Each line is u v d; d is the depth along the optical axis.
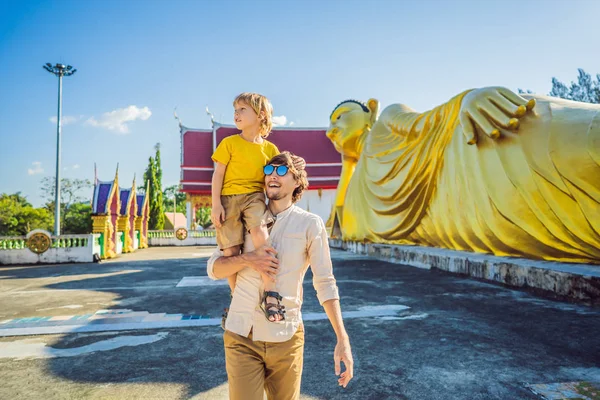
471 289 8.09
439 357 4.22
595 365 3.95
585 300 6.50
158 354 4.42
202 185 32.78
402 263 12.78
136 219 27.42
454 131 11.39
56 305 7.23
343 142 19.27
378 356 4.27
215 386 3.55
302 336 2.06
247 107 2.20
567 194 7.86
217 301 7.40
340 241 19.53
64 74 22.14
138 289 8.96
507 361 4.08
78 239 17.03
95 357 4.34
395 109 15.43
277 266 1.96
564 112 8.34
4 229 33.88
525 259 8.94
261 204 2.12
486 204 9.74
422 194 12.92
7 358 4.32
